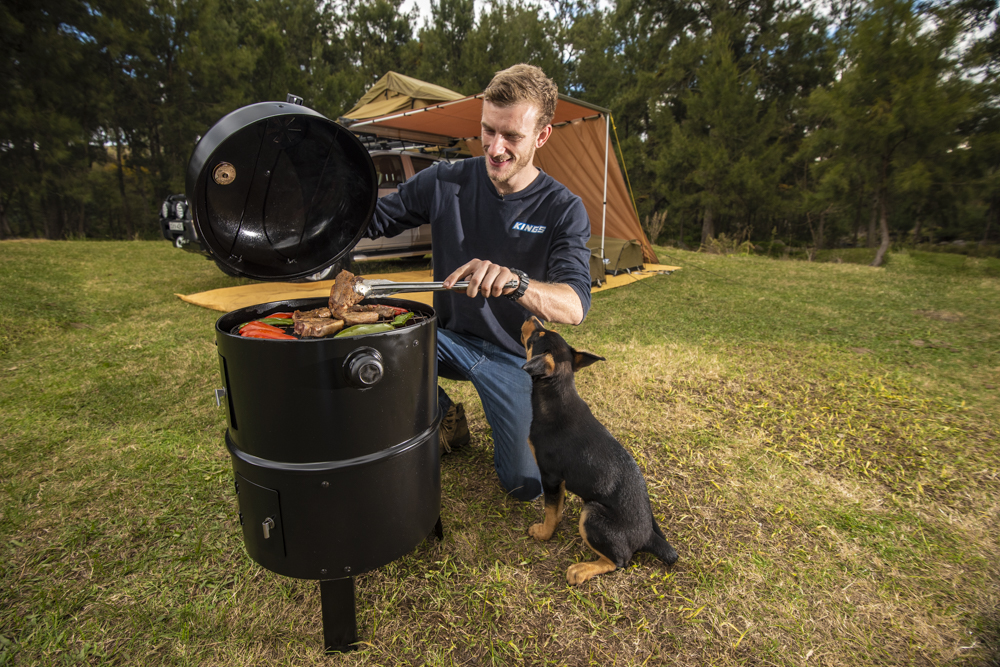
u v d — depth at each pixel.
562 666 1.58
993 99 12.18
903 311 6.49
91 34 15.95
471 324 2.42
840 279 8.90
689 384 3.93
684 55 20.69
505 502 2.45
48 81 15.08
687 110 20.70
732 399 3.69
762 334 5.36
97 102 17.03
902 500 2.48
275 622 1.72
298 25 27.58
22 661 1.57
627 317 5.95
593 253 7.54
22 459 2.67
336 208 1.78
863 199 14.76
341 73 22.19
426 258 9.77
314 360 1.32
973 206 16.33
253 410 1.40
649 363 4.31
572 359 2.16
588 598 1.86
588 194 9.16
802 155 17.81
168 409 3.32
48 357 4.23
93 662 1.58
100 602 1.79
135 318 5.40
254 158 1.49
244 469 1.48
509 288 1.65
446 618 1.76
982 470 2.76
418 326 1.50
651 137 23.38
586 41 24.58
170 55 18.72
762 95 22.70
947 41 11.88
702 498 2.48
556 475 2.04
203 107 19.42
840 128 13.42
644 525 1.95
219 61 18.88
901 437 3.14
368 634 1.68
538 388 2.06
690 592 1.89
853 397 3.72
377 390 1.42
